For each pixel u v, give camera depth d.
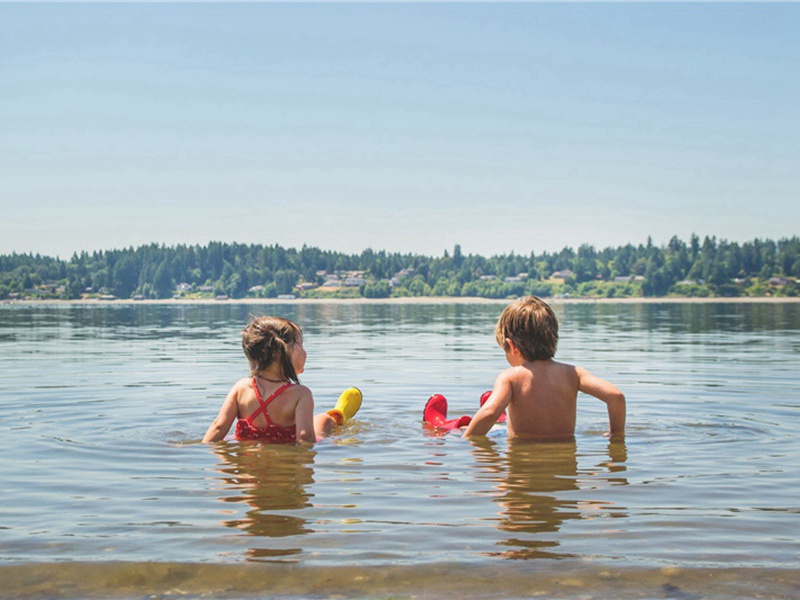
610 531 2.98
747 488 3.72
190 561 2.65
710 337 19.89
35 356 13.50
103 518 3.19
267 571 2.56
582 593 2.37
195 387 8.54
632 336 20.58
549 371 5.37
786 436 5.34
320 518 3.18
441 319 40.78
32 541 2.88
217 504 3.41
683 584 2.44
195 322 35.34
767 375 9.79
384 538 2.89
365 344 17.52
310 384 8.97
